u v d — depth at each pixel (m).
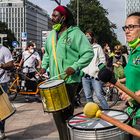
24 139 7.59
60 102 5.18
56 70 5.73
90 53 5.65
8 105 6.41
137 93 3.36
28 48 13.65
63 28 5.77
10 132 8.20
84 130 3.22
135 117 3.62
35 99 13.14
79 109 11.16
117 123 2.99
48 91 5.12
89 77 9.68
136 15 3.68
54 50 5.77
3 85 7.73
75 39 5.67
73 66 5.57
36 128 8.57
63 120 5.69
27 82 13.09
